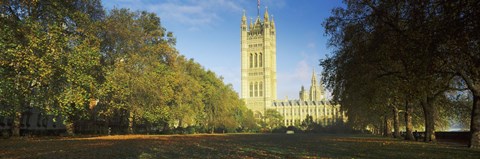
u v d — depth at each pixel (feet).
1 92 92.38
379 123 302.86
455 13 50.98
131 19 172.76
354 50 94.02
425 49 58.70
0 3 92.99
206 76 311.68
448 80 95.81
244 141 132.57
